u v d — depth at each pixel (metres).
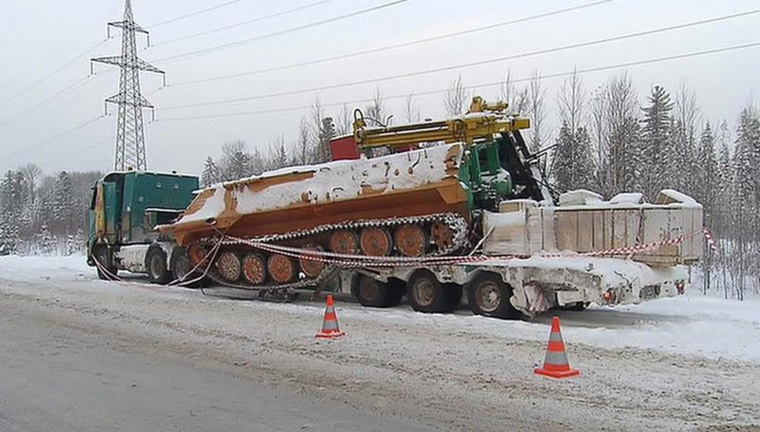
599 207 12.12
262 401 7.09
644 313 13.00
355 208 14.29
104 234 22.00
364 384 7.64
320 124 38.78
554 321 8.02
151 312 13.51
